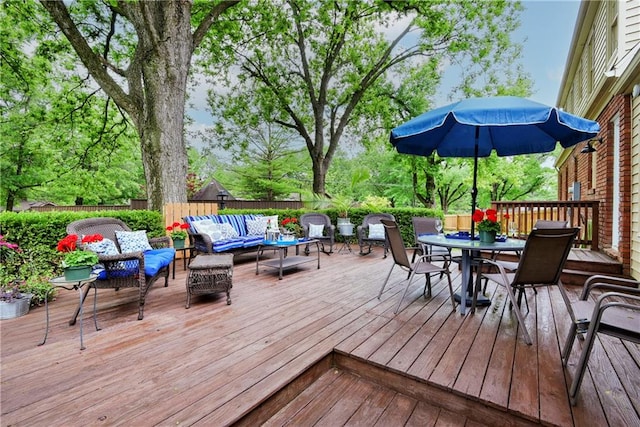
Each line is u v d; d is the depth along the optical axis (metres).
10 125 10.34
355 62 10.18
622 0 4.31
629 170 4.18
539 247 2.45
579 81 8.08
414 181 13.88
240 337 2.48
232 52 10.06
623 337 1.68
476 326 2.70
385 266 5.38
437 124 2.80
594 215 5.34
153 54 5.82
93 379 1.88
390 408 1.86
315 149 10.78
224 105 11.31
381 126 11.81
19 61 8.68
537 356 2.16
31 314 3.05
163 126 5.94
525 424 1.61
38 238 3.97
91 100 9.20
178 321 2.84
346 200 8.55
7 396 1.71
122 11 6.32
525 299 3.30
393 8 8.92
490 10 9.23
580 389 1.79
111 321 2.85
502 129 3.95
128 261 3.01
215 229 5.46
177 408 1.62
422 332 2.57
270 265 4.67
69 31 5.79
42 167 11.59
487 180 14.38
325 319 2.88
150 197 6.02
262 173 15.72
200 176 17.06
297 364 2.06
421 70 11.19
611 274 4.25
